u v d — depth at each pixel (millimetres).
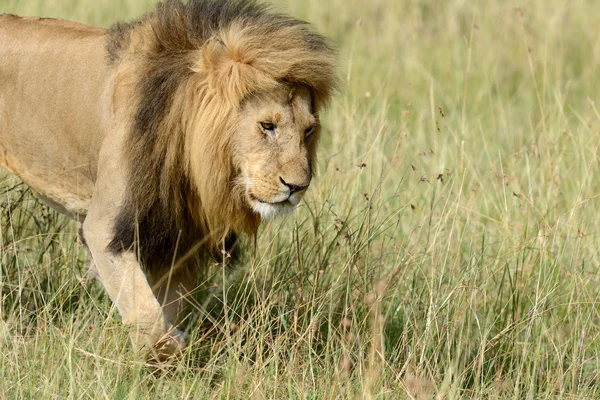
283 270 10250
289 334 9352
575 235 11242
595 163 12891
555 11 20719
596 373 9648
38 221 10586
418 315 9805
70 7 19531
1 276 9734
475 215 12250
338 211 11461
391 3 21859
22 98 9758
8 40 9859
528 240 11125
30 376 8234
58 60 9516
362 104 16328
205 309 9633
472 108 17609
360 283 10125
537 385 9406
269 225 10891
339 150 13117
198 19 8680
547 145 12773
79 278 9492
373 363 8602
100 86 9117
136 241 8633
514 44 19672
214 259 9812
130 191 8742
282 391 8633
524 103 17859
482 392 8836
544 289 10438
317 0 21828
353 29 20984
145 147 8664
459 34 20453
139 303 8562
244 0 8797
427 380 8602
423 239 11570
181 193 8945
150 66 8703
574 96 18078
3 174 10906
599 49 19594
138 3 20172
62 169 9688
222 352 9438
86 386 8227
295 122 8547
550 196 12258
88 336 9016
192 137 8578
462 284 9938
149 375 8500
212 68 8383
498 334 9500
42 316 9742
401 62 19438
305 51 8484
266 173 8461
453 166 12711
